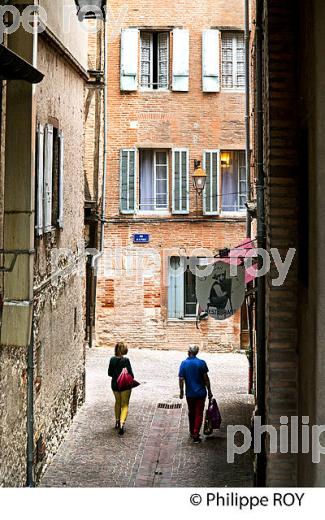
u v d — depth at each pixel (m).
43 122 14.48
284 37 10.48
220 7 28.62
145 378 24.38
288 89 10.43
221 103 28.73
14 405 11.64
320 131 7.89
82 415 19.14
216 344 28.89
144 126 28.62
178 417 19.42
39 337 13.91
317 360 7.96
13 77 9.48
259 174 12.73
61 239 16.78
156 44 28.95
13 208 10.92
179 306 28.80
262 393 11.95
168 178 28.88
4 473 10.95
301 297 9.62
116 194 28.56
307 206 8.91
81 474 14.62
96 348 28.77
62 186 16.30
